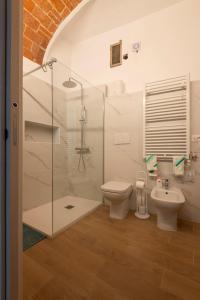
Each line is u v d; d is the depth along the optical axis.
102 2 2.23
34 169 2.42
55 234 1.71
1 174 0.54
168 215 1.84
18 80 0.57
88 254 1.44
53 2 2.05
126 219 2.12
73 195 2.63
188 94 2.03
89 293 1.06
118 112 2.55
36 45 2.39
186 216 2.11
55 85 2.36
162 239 1.68
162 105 2.21
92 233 1.78
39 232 1.76
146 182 2.34
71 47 3.11
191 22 2.16
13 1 0.54
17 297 0.59
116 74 2.69
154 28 2.40
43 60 2.56
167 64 2.30
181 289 1.10
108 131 2.63
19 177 0.58
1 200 0.54
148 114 2.29
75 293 1.06
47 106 2.61
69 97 2.56
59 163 2.44
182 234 1.77
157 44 2.38
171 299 1.03
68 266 1.30
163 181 2.15
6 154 0.55
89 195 2.66
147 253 1.46
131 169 2.46
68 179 2.61
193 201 2.07
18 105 0.57
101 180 2.67
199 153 2.03
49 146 2.65
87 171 2.69
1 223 0.54
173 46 2.27
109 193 2.04
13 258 0.57
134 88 2.53
